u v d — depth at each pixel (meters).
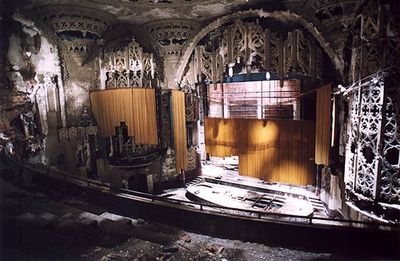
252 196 23.58
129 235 10.45
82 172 20.28
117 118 21.41
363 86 12.45
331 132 18.06
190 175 27.02
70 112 19.83
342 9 15.98
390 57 11.56
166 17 21.84
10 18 16.86
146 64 21.97
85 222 10.93
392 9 11.46
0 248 8.48
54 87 18.94
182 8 20.25
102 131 21.08
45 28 18.23
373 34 12.05
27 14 17.47
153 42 23.11
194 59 23.95
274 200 22.52
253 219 11.40
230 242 11.10
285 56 19.92
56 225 10.46
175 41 23.75
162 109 23.91
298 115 23.64
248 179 26.62
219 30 22.69
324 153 18.69
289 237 10.86
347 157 14.20
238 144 24.05
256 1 19.28
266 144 22.67
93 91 20.55
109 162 22.14
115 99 21.16
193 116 26.30
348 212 16.09
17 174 15.28
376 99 11.88
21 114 17.64
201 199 23.25
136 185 24.70
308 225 10.74
